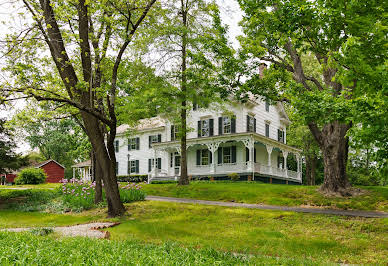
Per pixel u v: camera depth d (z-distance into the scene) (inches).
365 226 492.1
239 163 1214.9
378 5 291.3
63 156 2458.2
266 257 323.6
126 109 671.8
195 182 1117.7
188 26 869.2
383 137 284.0
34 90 475.5
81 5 551.2
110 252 255.0
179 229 487.8
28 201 793.6
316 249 386.3
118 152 1676.9
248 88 797.2
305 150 1552.7
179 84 844.6
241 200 762.8
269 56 823.7
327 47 357.7
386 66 269.1
